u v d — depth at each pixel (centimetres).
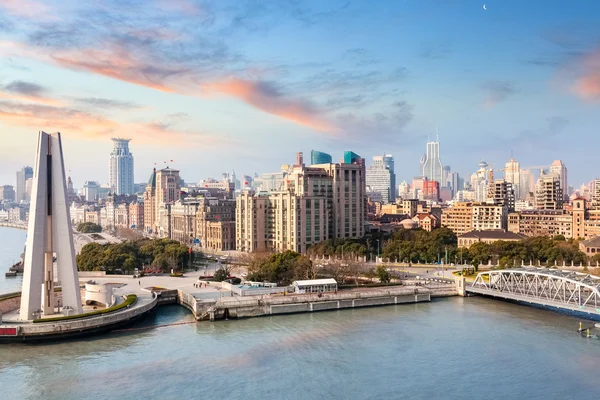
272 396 13675
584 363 15850
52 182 19262
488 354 16712
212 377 14850
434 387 14250
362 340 18250
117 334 19088
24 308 18725
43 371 15275
